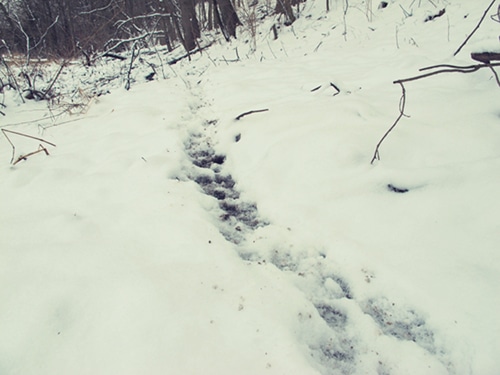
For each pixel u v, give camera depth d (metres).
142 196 2.51
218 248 1.93
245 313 1.51
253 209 2.49
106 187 2.68
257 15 10.72
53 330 1.47
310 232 2.07
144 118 4.10
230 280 1.72
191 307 1.54
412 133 2.53
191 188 2.63
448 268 1.61
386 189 2.17
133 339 1.40
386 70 3.90
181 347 1.36
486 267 1.55
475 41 3.70
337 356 1.43
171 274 1.74
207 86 5.48
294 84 4.42
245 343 1.38
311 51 6.34
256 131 3.28
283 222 2.22
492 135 2.22
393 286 1.64
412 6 6.03
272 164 2.76
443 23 4.79
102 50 10.16
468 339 1.35
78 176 2.92
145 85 6.33
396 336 1.48
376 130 2.66
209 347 1.37
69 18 12.02
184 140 3.56
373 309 1.62
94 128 4.16
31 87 5.89
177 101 4.79
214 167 3.17
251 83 4.75
